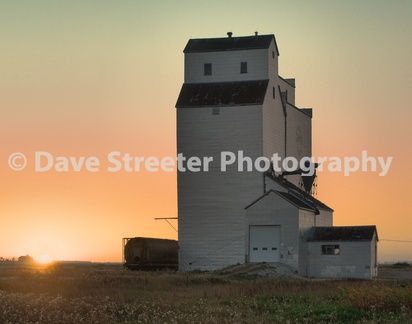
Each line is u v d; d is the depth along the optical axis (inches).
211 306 1956.2
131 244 3909.9
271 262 3693.4
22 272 3371.1
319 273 3673.7
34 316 1700.3
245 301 2079.2
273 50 4126.5
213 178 3909.9
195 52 4072.3
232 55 4047.7
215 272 3543.3
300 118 4547.2
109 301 1959.9
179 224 3919.8
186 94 4013.3
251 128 3897.6
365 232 3639.3
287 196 3754.9
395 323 1672.0
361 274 3604.8
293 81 4596.5
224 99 3944.4
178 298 2150.6
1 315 1697.8
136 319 1752.0
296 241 3673.7
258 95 3927.2
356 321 1753.2
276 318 1785.2
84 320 1692.9
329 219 4229.8
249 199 3868.1
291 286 2546.8
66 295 2156.7
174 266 4025.6
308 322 1750.7
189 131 3954.2
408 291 2003.0
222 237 3863.2
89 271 3543.3
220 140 3922.2
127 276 3058.6
